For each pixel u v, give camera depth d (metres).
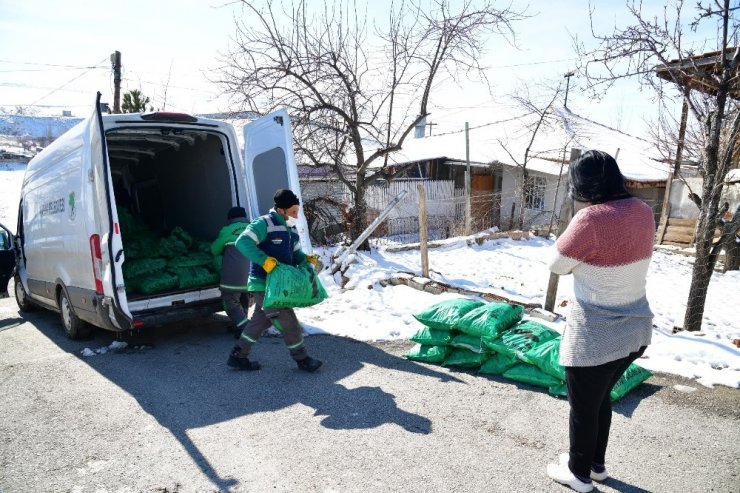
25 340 6.64
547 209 20.69
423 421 4.05
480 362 5.00
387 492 3.17
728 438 3.72
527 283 9.23
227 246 6.12
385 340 6.05
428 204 19.92
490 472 3.35
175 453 3.67
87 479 3.37
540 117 20.44
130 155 9.04
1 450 3.76
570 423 3.08
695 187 14.47
